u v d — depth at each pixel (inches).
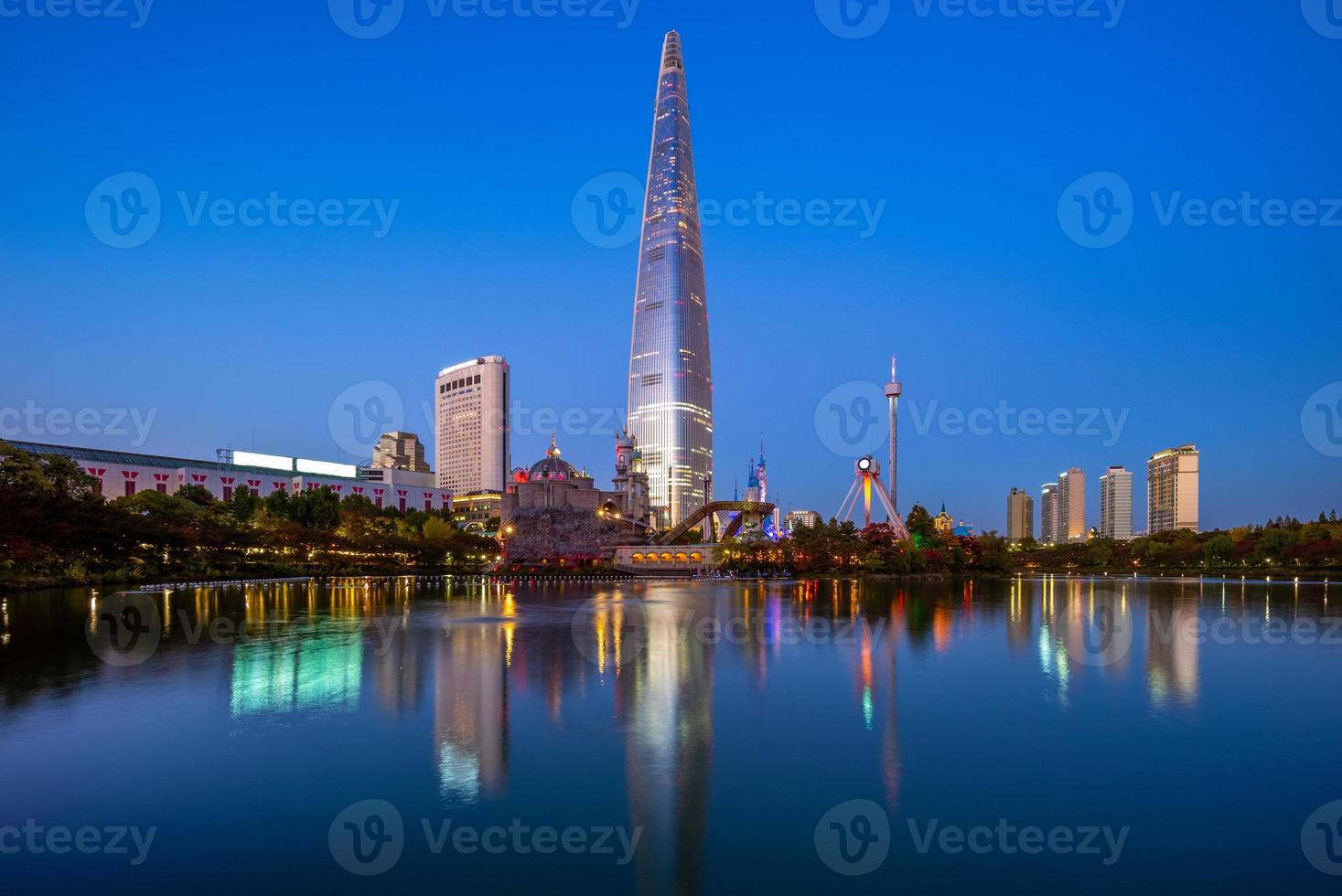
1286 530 6737.2
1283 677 1589.6
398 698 1355.8
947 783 935.7
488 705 1304.1
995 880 691.4
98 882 677.3
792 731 1149.7
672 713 1256.2
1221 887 681.6
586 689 1433.3
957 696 1393.9
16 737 1097.4
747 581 5295.3
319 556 5610.2
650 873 699.4
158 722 1177.4
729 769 979.9
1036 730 1167.6
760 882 684.1
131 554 3964.1
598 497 7465.6
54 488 4067.4
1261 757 1042.1
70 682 1469.0
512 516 6973.4
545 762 1004.6
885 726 1184.8
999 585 5044.3
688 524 7096.5
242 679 1503.4
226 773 953.5
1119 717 1249.4
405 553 6181.1
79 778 933.2
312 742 1080.2
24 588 3415.4
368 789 901.8
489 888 670.5
